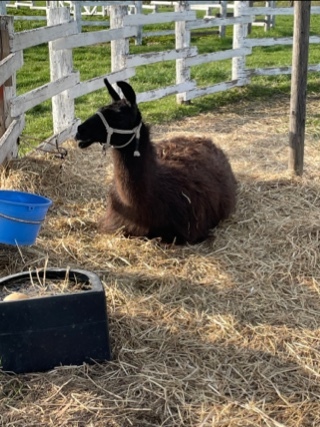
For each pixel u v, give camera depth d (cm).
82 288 309
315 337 314
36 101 561
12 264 364
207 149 471
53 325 280
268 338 311
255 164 589
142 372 283
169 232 409
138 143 383
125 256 392
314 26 1666
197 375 282
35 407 259
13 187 475
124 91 380
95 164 577
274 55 1262
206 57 876
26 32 532
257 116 803
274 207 472
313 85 979
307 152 621
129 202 399
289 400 268
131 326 315
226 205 450
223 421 254
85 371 282
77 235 421
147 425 252
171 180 411
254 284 365
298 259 395
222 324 322
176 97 869
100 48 1325
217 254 403
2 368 279
